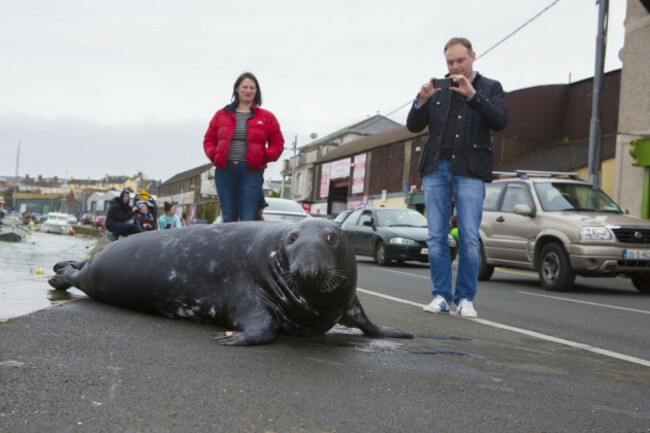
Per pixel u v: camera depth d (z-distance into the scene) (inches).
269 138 246.2
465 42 206.8
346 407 80.8
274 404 79.4
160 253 150.8
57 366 89.6
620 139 700.7
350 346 129.0
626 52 697.6
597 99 592.1
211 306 142.0
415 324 175.9
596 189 422.0
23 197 5447.8
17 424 64.7
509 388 99.6
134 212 429.1
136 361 97.5
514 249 412.5
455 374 107.1
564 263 370.0
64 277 184.9
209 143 244.2
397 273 454.0
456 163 207.6
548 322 217.6
